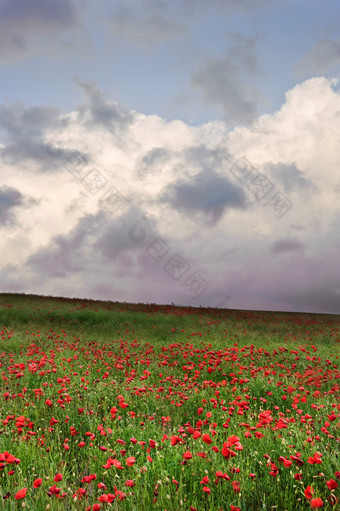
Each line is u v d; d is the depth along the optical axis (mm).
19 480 3615
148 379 8523
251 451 4105
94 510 3006
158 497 3320
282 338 15375
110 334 16484
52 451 4629
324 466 3703
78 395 6859
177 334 16062
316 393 7141
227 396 7551
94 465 4262
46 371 8484
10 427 5379
